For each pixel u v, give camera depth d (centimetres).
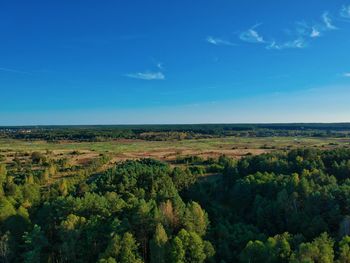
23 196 11931
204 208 11681
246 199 11825
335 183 11325
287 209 10212
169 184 12800
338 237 8819
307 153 15888
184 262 8219
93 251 8756
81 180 15188
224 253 8619
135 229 9094
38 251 8494
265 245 8169
